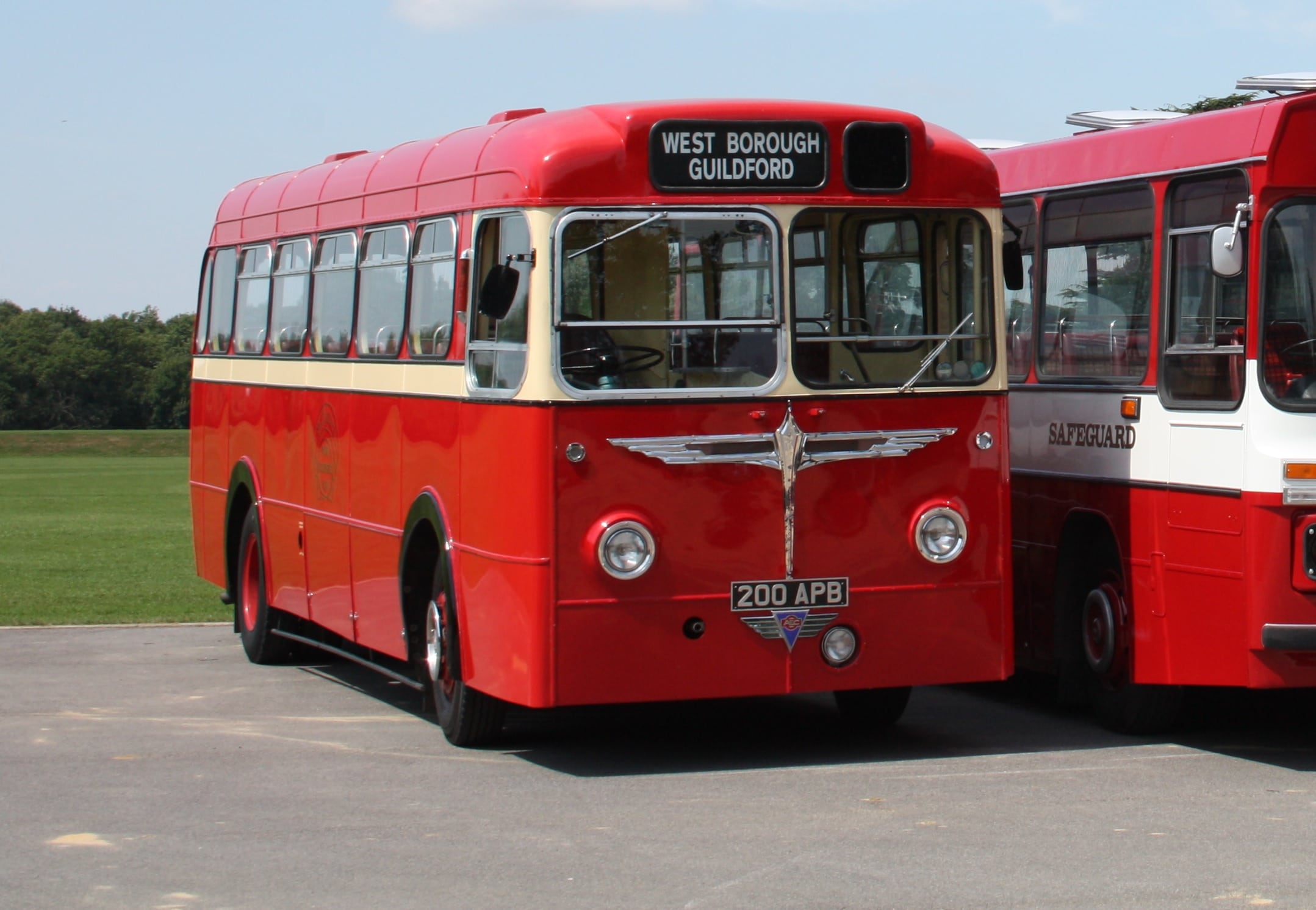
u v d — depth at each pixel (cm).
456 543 1024
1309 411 918
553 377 927
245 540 1498
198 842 808
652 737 1093
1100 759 992
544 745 1068
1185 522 976
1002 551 998
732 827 824
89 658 1508
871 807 866
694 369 948
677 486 944
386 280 1168
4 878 746
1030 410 1155
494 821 847
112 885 732
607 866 751
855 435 968
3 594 2092
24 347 16925
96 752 1047
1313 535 910
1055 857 754
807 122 964
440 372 1052
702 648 952
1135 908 672
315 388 1307
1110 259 1066
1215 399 953
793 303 960
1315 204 930
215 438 1605
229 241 1585
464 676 1017
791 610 962
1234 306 940
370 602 1190
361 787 937
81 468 7369
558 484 929
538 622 930
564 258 932
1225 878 715
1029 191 1171
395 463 1131
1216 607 951
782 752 1034
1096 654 1080
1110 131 1085
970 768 971
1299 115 920
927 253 989
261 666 1460
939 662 989
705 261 950
